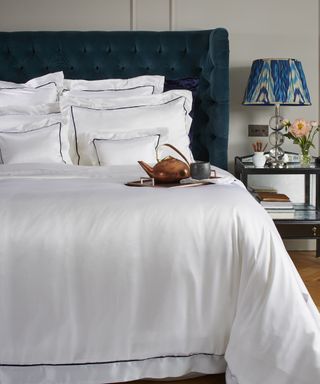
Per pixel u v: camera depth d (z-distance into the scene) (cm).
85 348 202
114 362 203
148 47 426
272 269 200
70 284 200
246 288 201
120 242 202
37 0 431
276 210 377
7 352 201
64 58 427
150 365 206
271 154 409
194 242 204
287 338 189
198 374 216
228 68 409
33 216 206
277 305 194
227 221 208
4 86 394
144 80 411
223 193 229
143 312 203
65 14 432
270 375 188
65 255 201
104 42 426
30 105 380
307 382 184
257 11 429
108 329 202
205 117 423
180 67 427
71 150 361
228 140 438
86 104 376
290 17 429
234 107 436
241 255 205
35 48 425
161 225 205
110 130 359
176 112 372
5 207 209
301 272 384
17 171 299
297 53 431
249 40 431
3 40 425
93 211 207
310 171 386
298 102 391
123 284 201
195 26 432
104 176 290
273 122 405
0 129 352
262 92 391
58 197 216
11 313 200
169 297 202
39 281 200
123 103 379
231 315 205
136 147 344
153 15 432
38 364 202
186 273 203
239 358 194
